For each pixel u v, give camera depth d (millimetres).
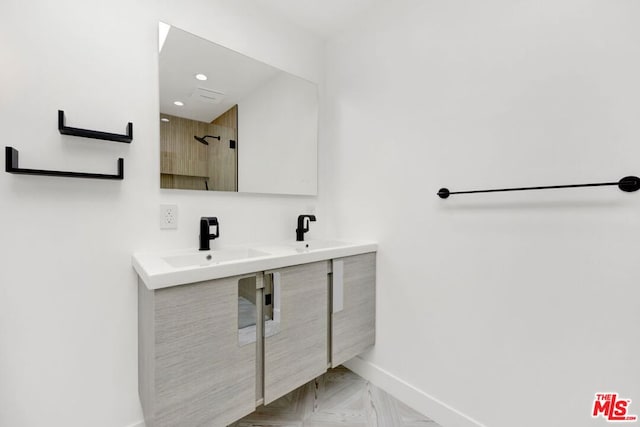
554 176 1095
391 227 1682
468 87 1338
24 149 1069
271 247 1687
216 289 1073
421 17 1521
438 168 1458
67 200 1151
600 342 1004
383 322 1729
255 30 1702
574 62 1042
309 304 1405
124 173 1273
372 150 1781
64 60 1141
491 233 1271
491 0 1257
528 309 1166
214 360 1073
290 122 1884
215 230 1545
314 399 1644
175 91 1418
